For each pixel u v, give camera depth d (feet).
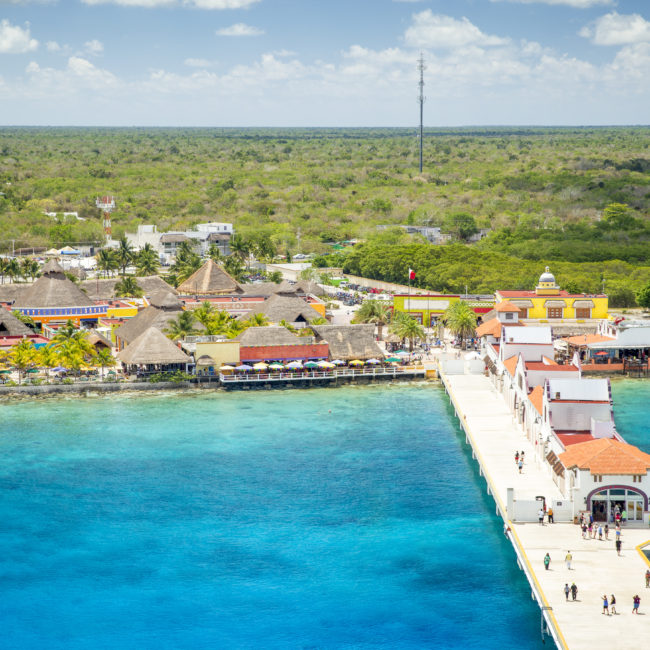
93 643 229.45
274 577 261.44
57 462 353.72
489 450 347.36
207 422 408.26
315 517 301.43
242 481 333.21
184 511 306.96
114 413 423.64
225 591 254.06
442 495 319.68
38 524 297.33
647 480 273.95
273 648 226.79
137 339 478.18
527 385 368.68
